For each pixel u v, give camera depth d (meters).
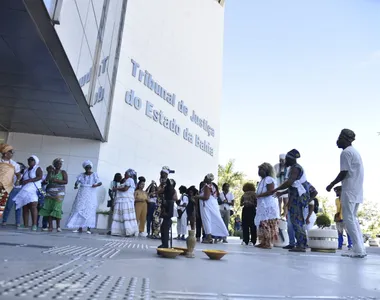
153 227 8.72
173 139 15.93
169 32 16.25
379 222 45.75
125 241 6.32
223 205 10.39
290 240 7.85
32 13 4.38
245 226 8.77
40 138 11.09
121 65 12.41
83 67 6.92
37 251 3.28
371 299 2.03
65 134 10.94
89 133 10.63
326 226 9.62
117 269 2.54
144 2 14.19
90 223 8.82
